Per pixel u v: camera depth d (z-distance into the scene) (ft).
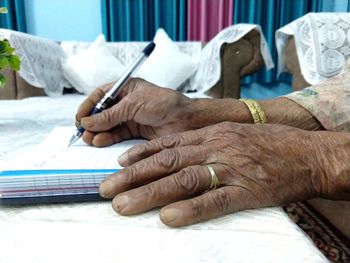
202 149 1.22
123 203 1.04
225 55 6.98
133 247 0.86
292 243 0.89
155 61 7.36
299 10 8.88
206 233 0.94
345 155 1.25
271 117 1.72
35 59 5.72
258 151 1.21
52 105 3.96
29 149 1.81
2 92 5.62
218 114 1.71
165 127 1.74
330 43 4.49
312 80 4.46
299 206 4.25
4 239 0.90
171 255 0.83
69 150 1.55
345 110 1.72
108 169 1.20
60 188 1.13
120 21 9.07
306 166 1.22
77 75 6.97
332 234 3.66
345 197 1.27
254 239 0.91
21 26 8.95
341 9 7.90
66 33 9.38
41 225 0.98
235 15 8.89
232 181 1.13
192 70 7.62
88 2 9.18
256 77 9.22
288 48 5.52
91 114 1.76
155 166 1.15
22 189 1.10
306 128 1.73
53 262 0.80
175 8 8.96
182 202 1.01
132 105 1.64
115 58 7.48
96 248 0.86
